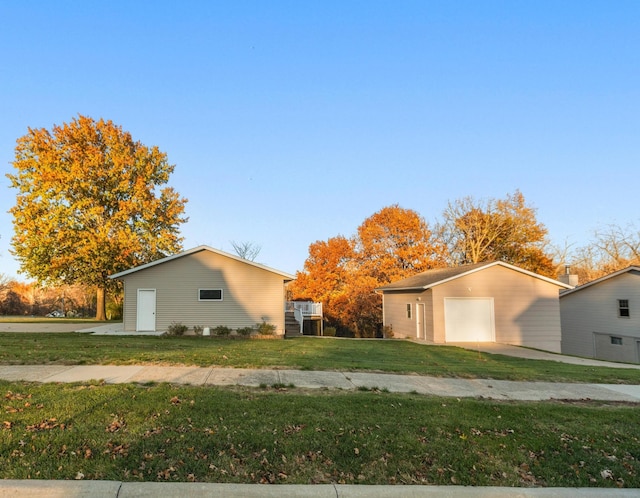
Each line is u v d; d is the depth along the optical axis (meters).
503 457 5.35
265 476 4.59
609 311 26.09
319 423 6.13
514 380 10.53
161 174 34.41
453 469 4.97
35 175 29.77
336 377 9.85
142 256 32.06
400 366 11.84
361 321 40.69
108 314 39.69
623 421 7.08
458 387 9.45
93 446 5.05
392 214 41.78
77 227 30.62
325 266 44.03
